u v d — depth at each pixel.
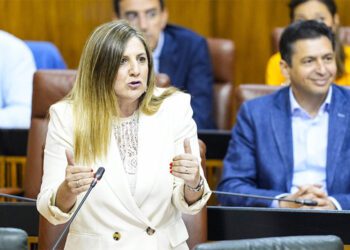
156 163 5.08
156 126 5.17
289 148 6.57
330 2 8.63
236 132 6.78
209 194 5.03
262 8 10.87
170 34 9.15
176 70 9.02
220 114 9.23
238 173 6.64
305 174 6.60
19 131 7.52
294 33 6.61
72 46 10.81
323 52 6.52
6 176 7.55
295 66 6.59
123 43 5.07
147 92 5.23
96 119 5.08
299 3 8.69
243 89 7.57
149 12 8.75
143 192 5.03
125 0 8.75
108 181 5.00
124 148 5.12
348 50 8.45
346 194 6.41
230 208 5.53
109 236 4.98
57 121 5.17
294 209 5.45
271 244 4.18
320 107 6.63
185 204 5.02
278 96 6.76
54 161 5.09
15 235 4.19
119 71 5.07
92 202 4.98
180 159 4.78
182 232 5.16
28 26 10.75
